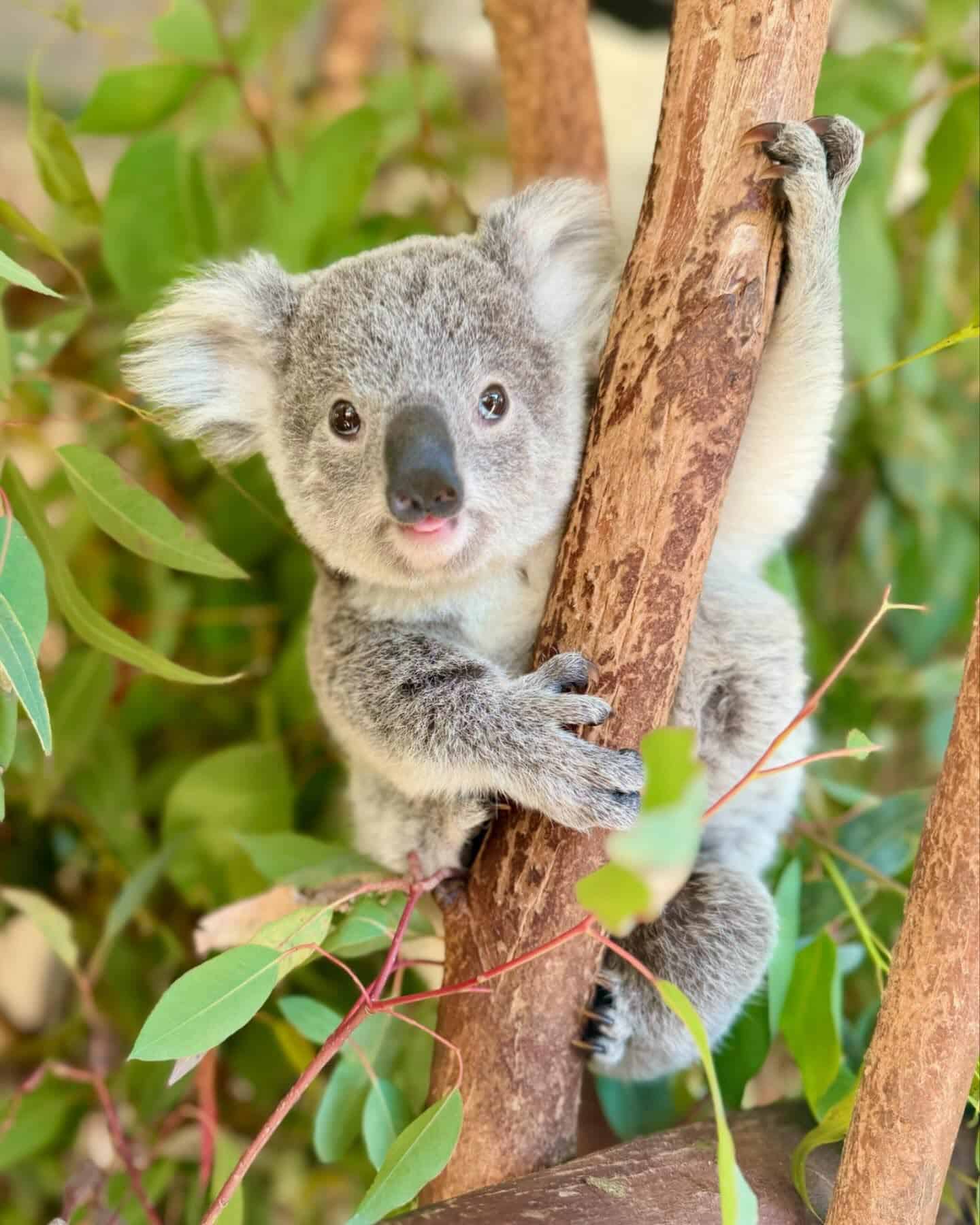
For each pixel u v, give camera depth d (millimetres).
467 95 867
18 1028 630
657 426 325
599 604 332
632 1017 391
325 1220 612
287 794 524
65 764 523
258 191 581
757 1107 387
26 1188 555
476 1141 339
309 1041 445
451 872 358
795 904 405
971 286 604
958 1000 273
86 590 595
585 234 428
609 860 336
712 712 422
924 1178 281
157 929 543
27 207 794
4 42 800
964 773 274
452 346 396
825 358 371
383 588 414
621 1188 325
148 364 428
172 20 539
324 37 789
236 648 611
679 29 329
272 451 434
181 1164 514
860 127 511
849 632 625
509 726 347
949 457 595
